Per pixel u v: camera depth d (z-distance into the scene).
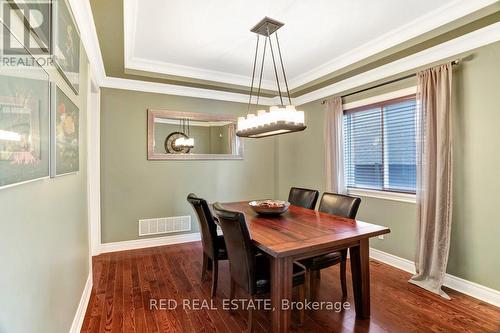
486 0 2.11
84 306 2.25
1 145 0.80
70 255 1.81
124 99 3.83
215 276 2.52
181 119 4.21
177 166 4.19
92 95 3.61
